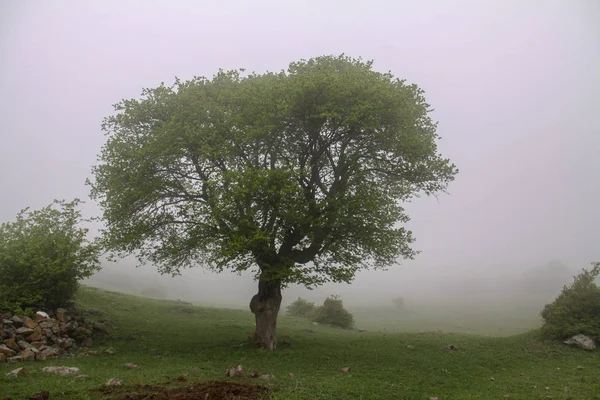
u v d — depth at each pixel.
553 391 13.27
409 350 20.39
